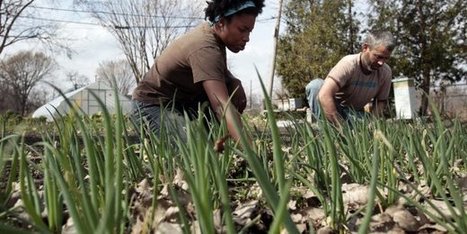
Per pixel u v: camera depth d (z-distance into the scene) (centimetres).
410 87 800
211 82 278
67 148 157
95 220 87
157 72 323
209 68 279
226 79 320
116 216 96
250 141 199
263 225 139
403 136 228
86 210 88
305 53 2584
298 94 2672
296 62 2622
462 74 2442
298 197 175
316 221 150
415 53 2473
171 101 328
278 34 2541
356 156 201
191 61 286
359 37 2544
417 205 106
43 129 265
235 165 230
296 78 2648
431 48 2389
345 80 426
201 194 96
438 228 138
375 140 107
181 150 148
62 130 184
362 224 77
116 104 101
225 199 83
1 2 2106
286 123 366
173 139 218
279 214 66
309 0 2595
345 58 434
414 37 2466
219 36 294
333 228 138
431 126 274
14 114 1395
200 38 290
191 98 332
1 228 64
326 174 177
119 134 98
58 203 120
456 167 228
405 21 2453
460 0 2362
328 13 2541
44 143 117
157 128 319
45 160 129
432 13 2419
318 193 148
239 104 331
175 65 311
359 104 453
